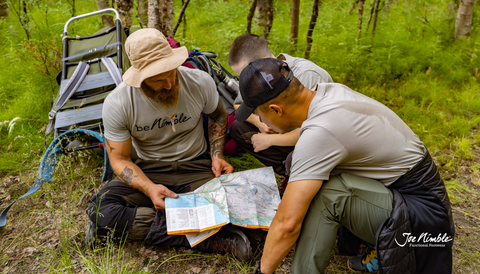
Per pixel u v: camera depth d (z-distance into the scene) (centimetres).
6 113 344
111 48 311
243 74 168
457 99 421
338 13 629
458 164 313
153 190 211
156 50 189
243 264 206
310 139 154
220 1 684
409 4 708
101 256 209
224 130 253
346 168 169
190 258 211
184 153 242
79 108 281
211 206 206
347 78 446
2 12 569
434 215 162
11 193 266
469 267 209
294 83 165
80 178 279
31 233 229
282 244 164
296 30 466
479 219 250
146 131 221
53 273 196
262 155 253
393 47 467
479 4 647
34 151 303
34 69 388
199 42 502
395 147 163
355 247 199
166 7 381
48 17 540
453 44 540
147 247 219
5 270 203
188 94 222
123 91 207
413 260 165
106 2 424
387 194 165
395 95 420
